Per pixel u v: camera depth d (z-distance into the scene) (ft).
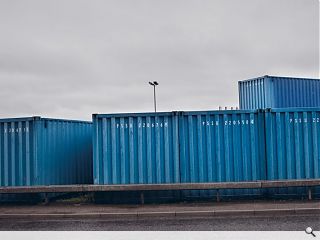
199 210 41.68
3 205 49.42
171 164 48.80
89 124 62.85
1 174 51.37
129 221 39.24
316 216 39.45
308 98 69.10
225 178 48.70
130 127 49.08
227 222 37.40
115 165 48.80
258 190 48.93
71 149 57.67
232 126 49.19
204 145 48.98
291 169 48.93
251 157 48.96
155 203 47.98
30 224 38.96
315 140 49.21
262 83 68.08
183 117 49.14
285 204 44.37
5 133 51.57
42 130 51.31
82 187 47.73
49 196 51.55
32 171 50.34
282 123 49.26
